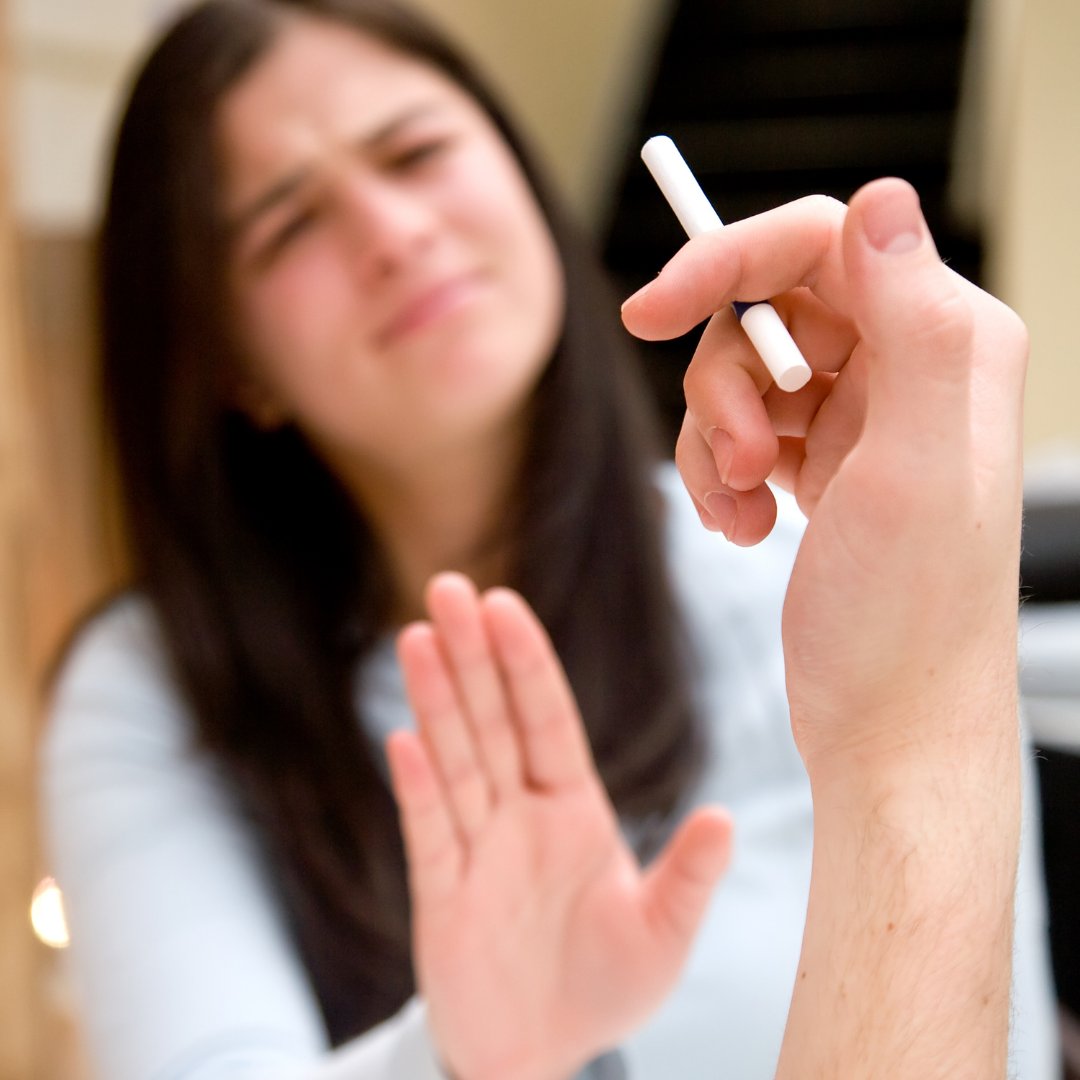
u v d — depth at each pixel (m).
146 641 0.95
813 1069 0.32
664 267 0.33
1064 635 0.86
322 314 0.80
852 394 0.35
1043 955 0.66
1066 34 1.92
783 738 0.88
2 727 1.36
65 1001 1.35
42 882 1.35
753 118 3.40
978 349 0.33
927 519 0.31
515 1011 0.52
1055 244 1.95
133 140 0.85
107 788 0.86
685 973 0.76
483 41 2.94
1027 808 0.66
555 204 0.94
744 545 0.36
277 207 0.79
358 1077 0.55
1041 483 1.13
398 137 0.79
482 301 0.79
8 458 1.40
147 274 0.87
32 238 1.59
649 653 0.88
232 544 0.91
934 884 0.31
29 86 1.60
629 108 3.48
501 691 0.52
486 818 0.52
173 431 0.90
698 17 3.52
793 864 0.84
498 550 0.94
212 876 0.80
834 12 3.45
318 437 0.90
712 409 0.34
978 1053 0.30
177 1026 0.67
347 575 0.95
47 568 1.53
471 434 0.85
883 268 0.30
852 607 0.32
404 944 0.84
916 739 0.32
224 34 0.80
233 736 0.88
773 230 0.33
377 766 0.90
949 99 3.32
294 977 0.76
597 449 0.91
